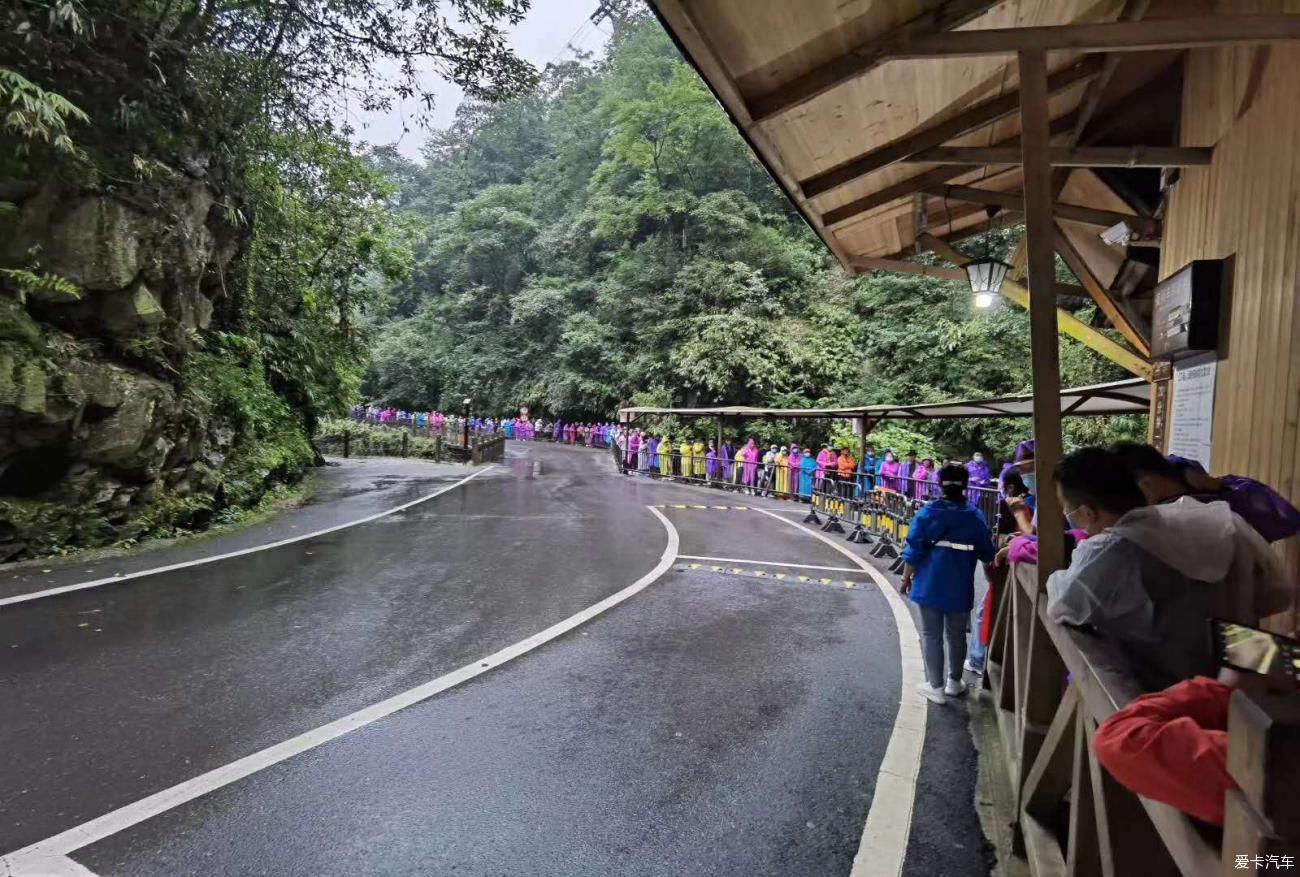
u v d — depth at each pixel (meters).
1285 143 3.24
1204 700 1.30
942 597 4.66
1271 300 3.30
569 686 4.76
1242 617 2.01
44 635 5.46
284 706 4.32
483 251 47.66
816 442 26.00
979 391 23.64
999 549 4.72
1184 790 1.15
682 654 5.46
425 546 9.62
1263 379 3.35
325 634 5.71
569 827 3.14
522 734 4.04
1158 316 4.62
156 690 4.50
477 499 15.20
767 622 6.38
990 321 24.58
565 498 15.90
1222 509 2.12
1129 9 3.83
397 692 4.58
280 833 3.04
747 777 3.62
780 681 4.94
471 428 34.41
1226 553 2.00
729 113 3.44
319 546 9.44
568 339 38.59
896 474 13.88
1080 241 7.26
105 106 9.16
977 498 10.18
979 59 3.77
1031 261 2.82
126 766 3.55
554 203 49.28
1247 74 3.66
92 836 2.97
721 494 18.44
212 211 11.34
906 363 26.09
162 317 9.48
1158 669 2.01
